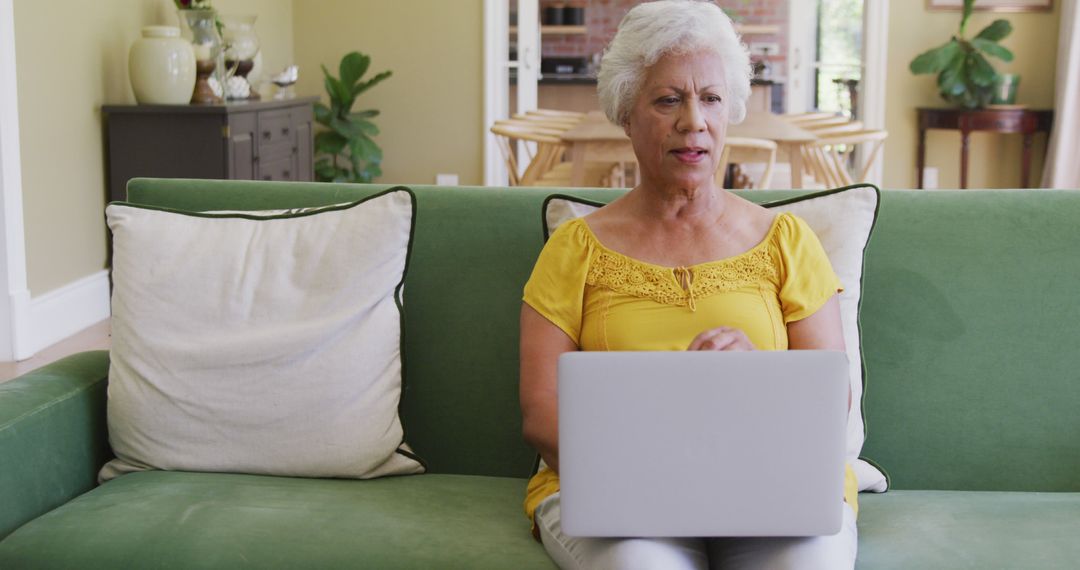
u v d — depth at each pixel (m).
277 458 2.02
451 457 2.23
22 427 1.89
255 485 1.96
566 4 11.18
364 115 8.18
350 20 8.55
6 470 1.84
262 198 2.31
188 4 5.93
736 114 1.96
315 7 8.55
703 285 1.87
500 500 1.99
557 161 7.08
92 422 2.10
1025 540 1.77
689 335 1.86
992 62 8.37
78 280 5.39
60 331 5.17
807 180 7.54
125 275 2.12
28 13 4.89
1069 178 8.02
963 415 2.14
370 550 1.72
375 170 8.23
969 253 2.16
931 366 2.15
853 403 2.02
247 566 1.70
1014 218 2.17
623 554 1.56
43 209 5.07
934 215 2.18
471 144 8.60
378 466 2.06
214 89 6.13
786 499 1.54
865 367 2.11
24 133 4.89
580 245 1.92
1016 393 2.14
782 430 1.53
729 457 1.54
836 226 2.07
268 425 2.02
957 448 2.15
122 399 2.06
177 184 2.33
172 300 2.09
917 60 8.12
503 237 2.23
